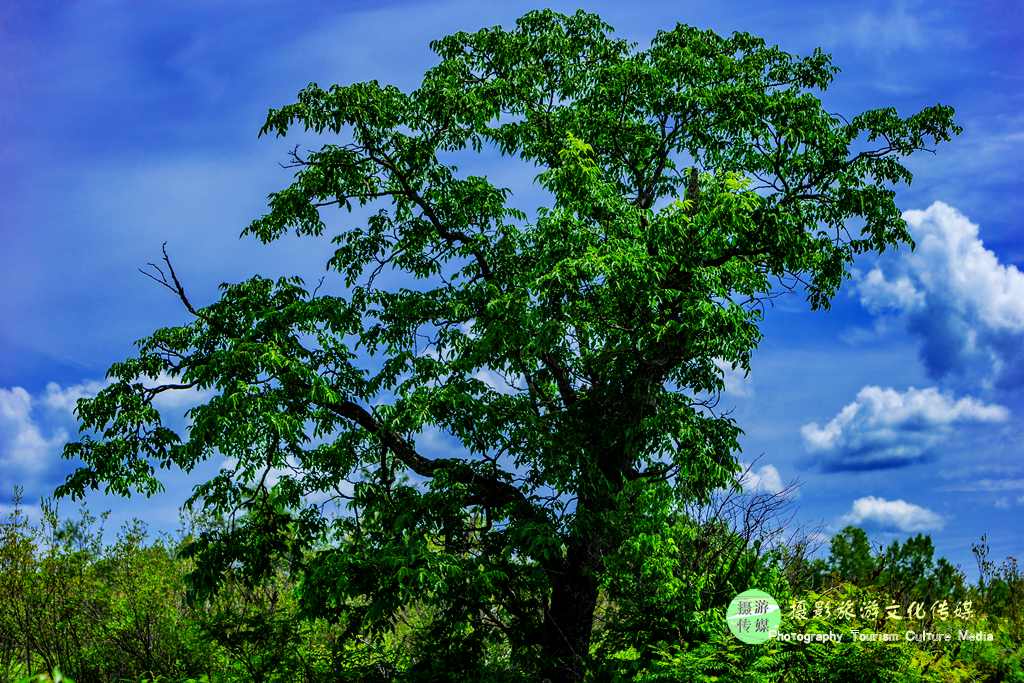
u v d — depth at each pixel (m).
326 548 11.74
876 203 13.05
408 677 10.65
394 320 12.98
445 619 11.10
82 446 11.98
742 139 13.95
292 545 12.22
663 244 11.78
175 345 12.52
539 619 11.77
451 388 11.64
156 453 12.20
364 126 12.33
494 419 11.79
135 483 11.92
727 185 11.93
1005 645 10.65
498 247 12.70
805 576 12.71
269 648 10.73
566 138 13.16
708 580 11.27
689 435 11.84
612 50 14.46
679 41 14.59
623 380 12.21
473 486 12.29
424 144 12.73
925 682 8.52
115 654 12.89
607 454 12.59
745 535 11.60
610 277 10.91
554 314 11.10
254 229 12.95
